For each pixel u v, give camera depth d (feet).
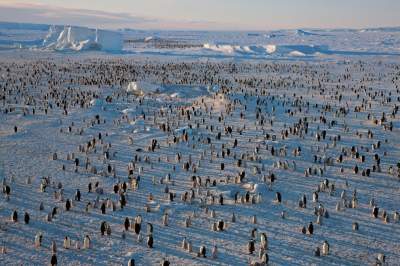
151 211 109.91
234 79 361.10
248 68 463.83
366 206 114.11
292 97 266.77
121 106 242.78
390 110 226.58
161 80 351.87
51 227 100.17
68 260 86.33
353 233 100.07
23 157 151.43
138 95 283.18
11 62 474.49
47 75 368.07
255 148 159.02
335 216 108.47
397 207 113.60
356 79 363.97
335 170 139.33
